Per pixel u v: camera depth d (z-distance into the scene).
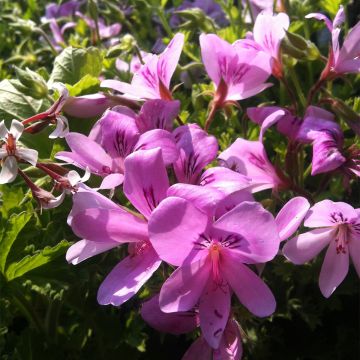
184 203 0.13
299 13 0.26
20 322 0.21
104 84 0.18
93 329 0.20
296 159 0.18
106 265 0.20
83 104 0.19
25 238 0.18
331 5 0.25
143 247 0.15
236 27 0.27
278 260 0.20
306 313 0.20
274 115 0.17
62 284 0.19
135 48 0.25
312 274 0.20
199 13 0.26
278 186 0.18
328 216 0.15
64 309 0.20
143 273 0.15
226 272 0.15
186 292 0.14
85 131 0.22
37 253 0.18
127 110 0.18
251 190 0.17
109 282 0.15
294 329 0.22
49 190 0.20
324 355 0.21
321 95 0.22
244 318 0.17
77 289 0.19
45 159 0.20
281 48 0.19
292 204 0.14
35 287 0.20
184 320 0.15
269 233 0.13
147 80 0.19
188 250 0.14
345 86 0.25
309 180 0.23
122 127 0.17
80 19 0.33
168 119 0.17
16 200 0.19
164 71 0.18
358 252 0.16
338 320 0.22
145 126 0.17
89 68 0.24
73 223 0.14
